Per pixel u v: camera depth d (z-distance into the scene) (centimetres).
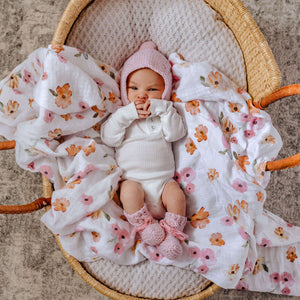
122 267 123
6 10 170
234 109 133
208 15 133
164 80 136
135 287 123
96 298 158
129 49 141
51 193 128
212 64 138
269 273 145
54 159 128
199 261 123
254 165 129
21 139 125
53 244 161
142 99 134
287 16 172
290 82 170
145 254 123
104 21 131
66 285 159
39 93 121
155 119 136
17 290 159
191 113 137
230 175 129
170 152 136
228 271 121
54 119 124
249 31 129
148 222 122
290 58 171
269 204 164
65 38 126
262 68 127
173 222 121
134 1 133
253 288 144
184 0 133
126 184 128
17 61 168
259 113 130
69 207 121
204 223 129
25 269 160
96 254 121
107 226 122
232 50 136
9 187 164
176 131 134
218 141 132
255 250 129
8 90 125
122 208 135
